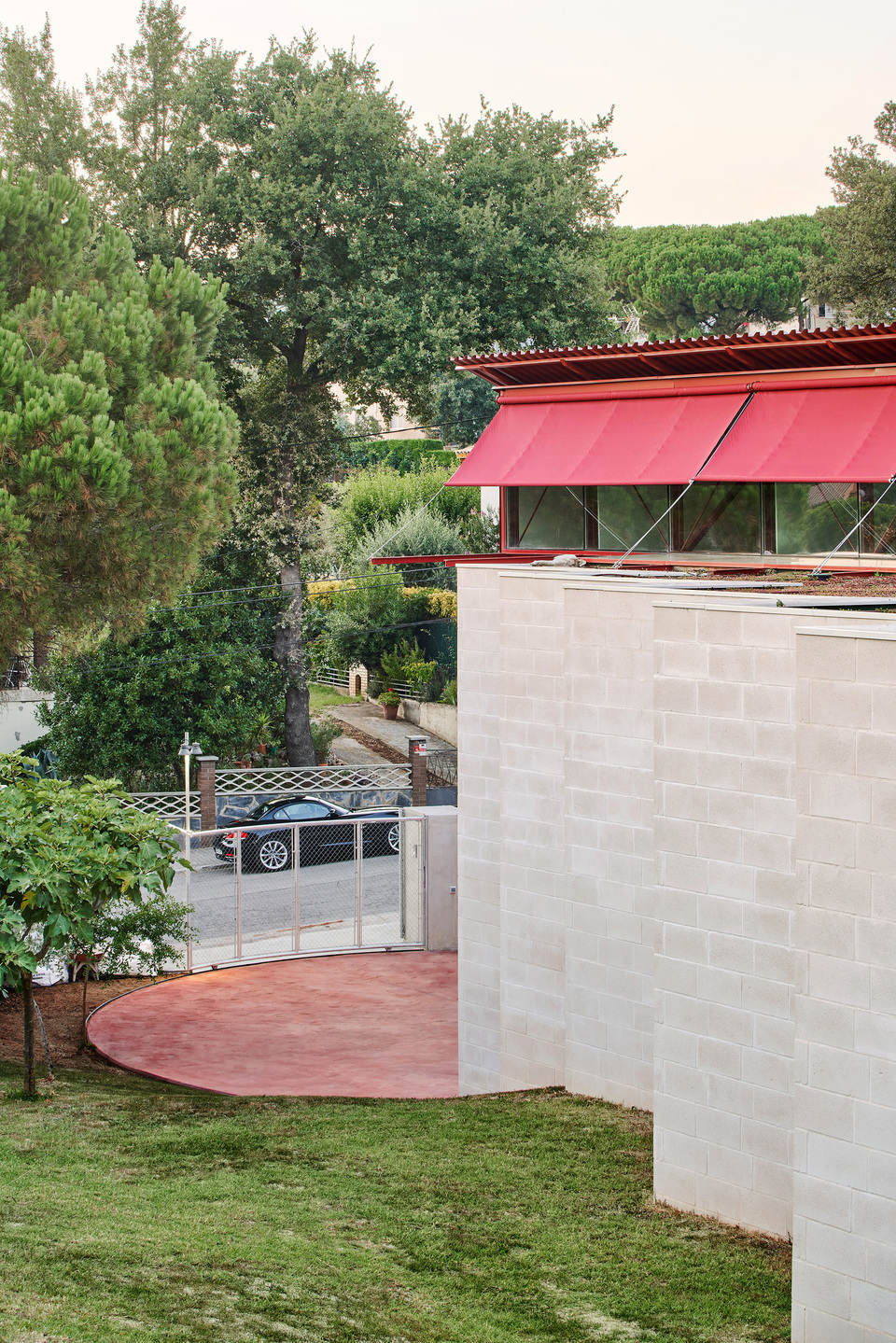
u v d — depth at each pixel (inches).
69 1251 336.2
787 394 652.1
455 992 818.8
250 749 1402.6
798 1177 347.6
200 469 863.7
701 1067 418.0
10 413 758.5
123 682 1237.1
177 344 940.0
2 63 1323.8
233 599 1350.9
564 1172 452.8
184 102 1390.3
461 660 617.9
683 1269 374.0
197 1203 398.3
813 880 343.6
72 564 822.5
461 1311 333.4
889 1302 327.6
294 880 893.8
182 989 817.5
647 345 665.0
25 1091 535.5
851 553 644.1
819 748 341.1
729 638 402.3
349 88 1419.8
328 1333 304.5
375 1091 621.3
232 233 1412.4
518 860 568.7
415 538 1772.9
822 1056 342.6
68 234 867.4
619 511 720.3
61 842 461.7
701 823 413.7
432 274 1408.7
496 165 1467.8
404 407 1620.3
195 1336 287.6
